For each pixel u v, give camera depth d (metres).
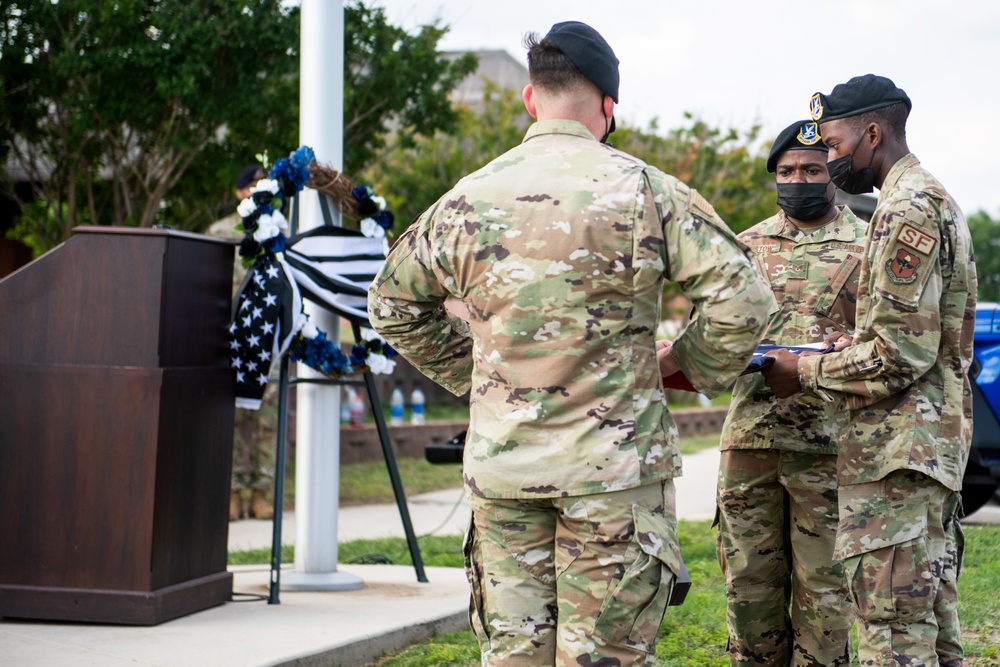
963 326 2.65
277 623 4.05
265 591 4.86
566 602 2.13
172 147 10.20
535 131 2.28
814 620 3.06
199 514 4.25
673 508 2.20
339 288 4.79
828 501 3.01
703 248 2.11
